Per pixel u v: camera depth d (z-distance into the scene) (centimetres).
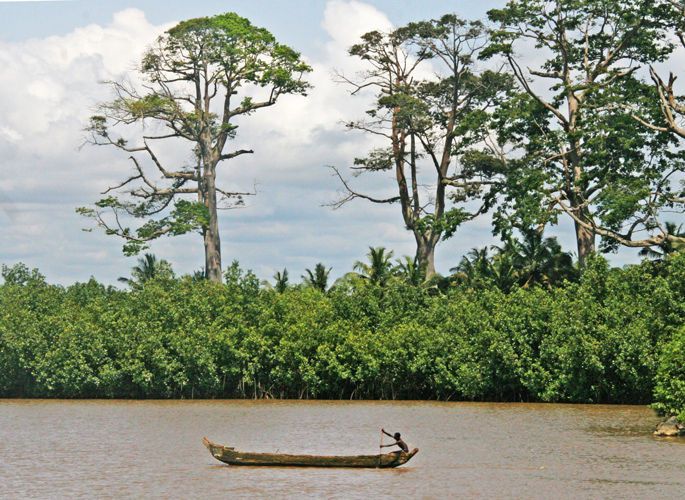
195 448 4553
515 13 8806
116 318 7419
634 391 6412
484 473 3834
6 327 7275
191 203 9844
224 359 7175
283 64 10144
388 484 3609
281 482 3644
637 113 8106
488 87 9669
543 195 8175
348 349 7062
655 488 3538
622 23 8575
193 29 9769
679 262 6562
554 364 6531
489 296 7094
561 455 4278
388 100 9631
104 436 4997
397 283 7962
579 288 6769
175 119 9956
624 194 7694
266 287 8588
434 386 6969
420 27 9725
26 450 4503
